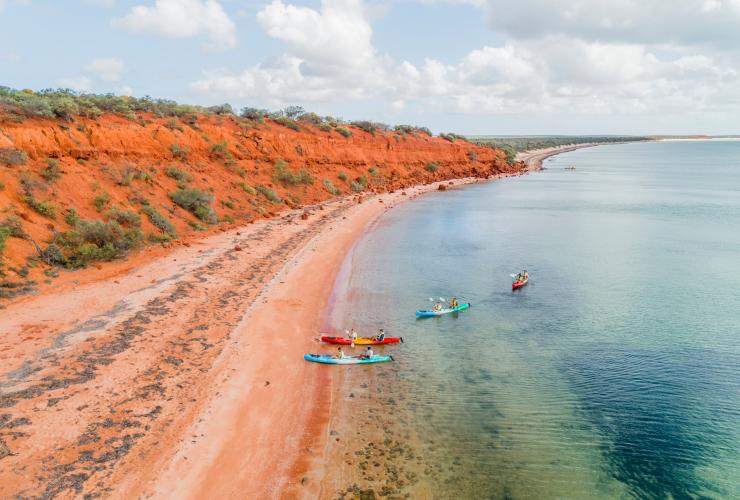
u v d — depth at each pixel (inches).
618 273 1761.8
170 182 2111.2
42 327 1024.2
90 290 1241.4
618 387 965.8
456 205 3442.4
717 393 943.0
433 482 686.5
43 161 1598.2
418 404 887.7
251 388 895.7
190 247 1737.2
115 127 2084.2
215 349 1019.3
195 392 856.9
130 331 1046.4
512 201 3700.8
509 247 2167.8
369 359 1044.5
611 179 5664.4
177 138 2438.5
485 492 671.8
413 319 1311.5
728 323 1285.7
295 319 1235.2
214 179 2443.4
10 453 658.2
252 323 1172.5
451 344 1158.3
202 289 1344.7
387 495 658.8
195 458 700.0
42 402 773.3
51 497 597.9
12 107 1710.1
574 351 1125.7
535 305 1434.5
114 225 1489.9
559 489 684.7
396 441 776.9
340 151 3954.2
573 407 891.4
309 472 697.6
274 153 3203.7
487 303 1449.3
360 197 3324.3
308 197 3016.7
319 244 2012.8
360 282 1601.9
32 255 1273.4
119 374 879.1
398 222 2733.8
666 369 1039.6
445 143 5649.6
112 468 657.6
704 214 3115.2
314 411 850.1
